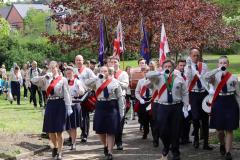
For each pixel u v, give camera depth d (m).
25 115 17.50
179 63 10.60
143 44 15.88
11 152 10.20
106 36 17.16
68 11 21.58
